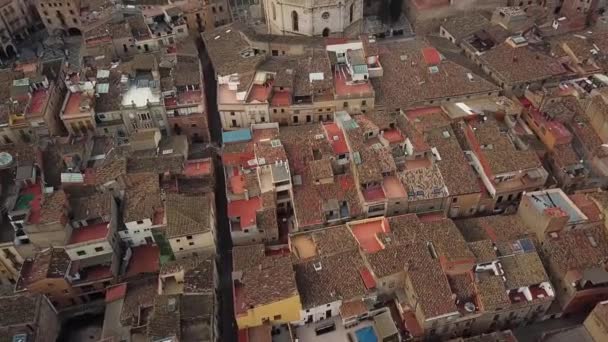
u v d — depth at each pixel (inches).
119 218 3572.8
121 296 3161.9
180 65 4606.3
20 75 4517.7
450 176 3659.0
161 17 5383.9
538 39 5014.8
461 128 4045.3
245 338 2999.5
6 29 5797.2
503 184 3700.8
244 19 5836.6
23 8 5959.6
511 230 3459.6
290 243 3353.8
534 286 3152.1
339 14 4906.5
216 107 4867.1
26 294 3117.6
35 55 5728.3
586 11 5531.5
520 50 4714.6
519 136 4025.6
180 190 3695.9
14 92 4217.5
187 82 4328.3
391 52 4815.5
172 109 4197.8
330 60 4559.5
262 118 4328.3
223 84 4441.4
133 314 3024.1
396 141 3922.2
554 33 5206.7
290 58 4690.0
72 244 3277.6
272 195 3575.3
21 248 3408.0
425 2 5561.0
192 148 4168.3
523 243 3292.3
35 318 2984.7
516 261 3191.4
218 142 4503.0
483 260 3147.1
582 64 4650.6
